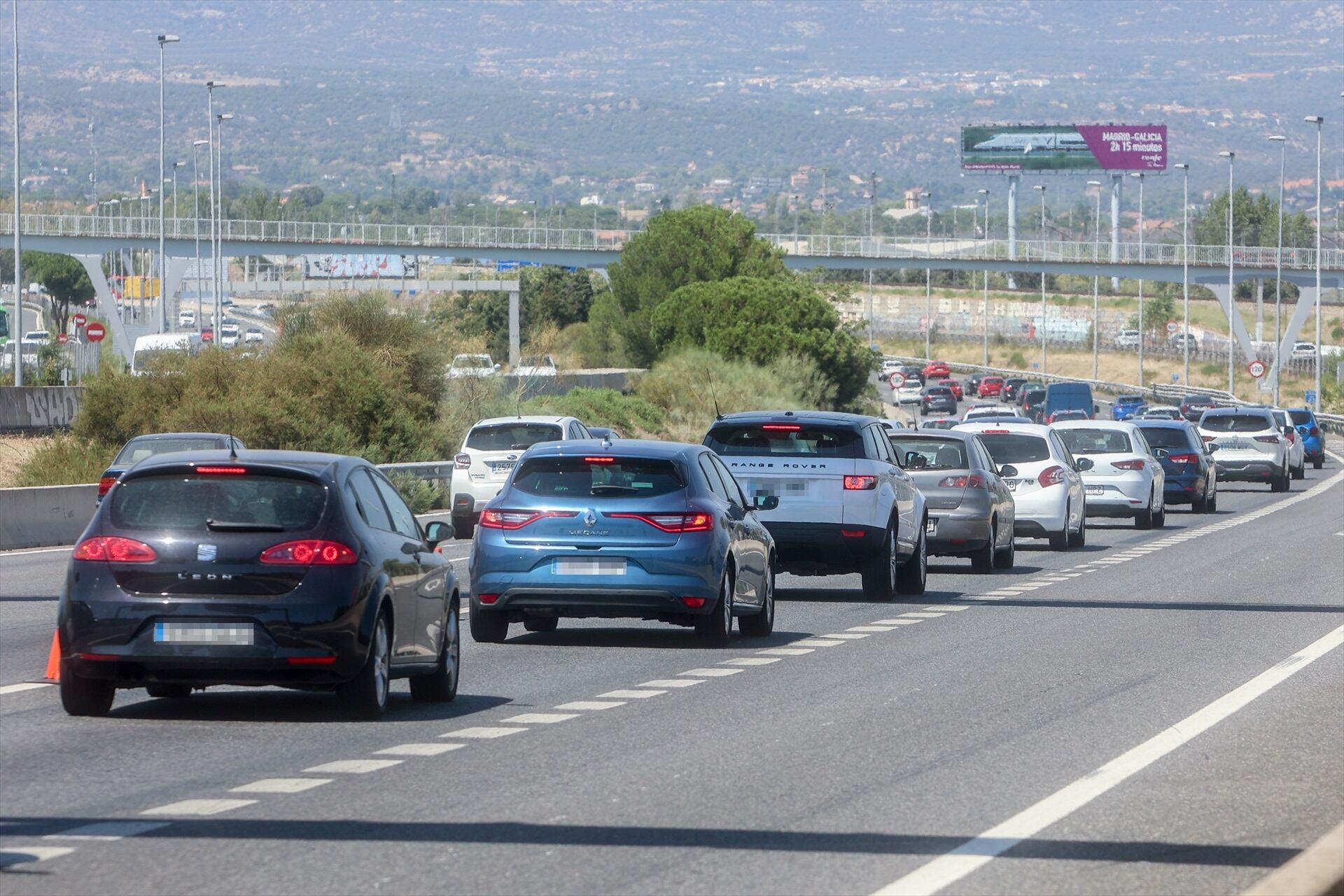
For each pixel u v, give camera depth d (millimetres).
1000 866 29156
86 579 42531
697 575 58094
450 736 41844
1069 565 97875
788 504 76000
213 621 41969
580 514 58625
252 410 137875
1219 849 30516
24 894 26766
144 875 28000
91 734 41750
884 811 33531
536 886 27562
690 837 31094
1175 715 45562
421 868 28641
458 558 95438
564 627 67250
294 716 44812
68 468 135375
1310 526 129375
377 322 163750
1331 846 26688
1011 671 54344
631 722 44125
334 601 42219
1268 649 60000
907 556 81000
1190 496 143250
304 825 31812
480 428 113062
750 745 40844
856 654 58875
